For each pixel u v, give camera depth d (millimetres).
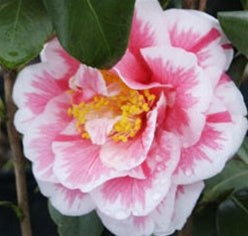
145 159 228
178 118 222
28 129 243
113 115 238
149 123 224
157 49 214
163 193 222
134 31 218
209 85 212
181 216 229
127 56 217
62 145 240
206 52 216
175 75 217
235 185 297
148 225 231
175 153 222
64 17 202
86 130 237
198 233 298
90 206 242
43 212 476
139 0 216
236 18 222
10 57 218
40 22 222
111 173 229
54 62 235
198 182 227
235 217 288
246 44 223
